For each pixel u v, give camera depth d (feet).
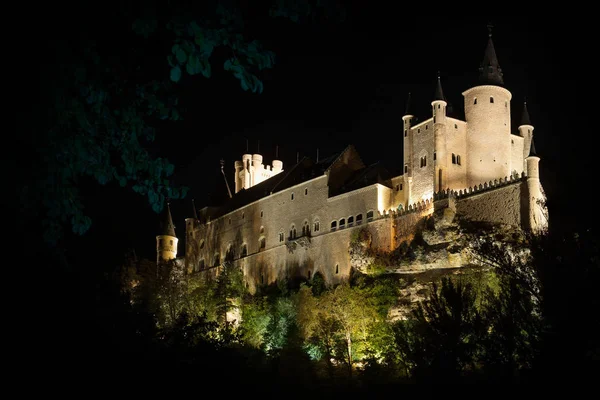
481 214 315.37
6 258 40.01
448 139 340.59
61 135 40.73
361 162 400.26
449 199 324.19
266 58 41.42
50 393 44.70
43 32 38.34
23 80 38.09
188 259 492.54
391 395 122.31
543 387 84.33
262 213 427.33
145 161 44.55
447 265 310.45
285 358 248.32
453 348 101.60
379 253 343.87
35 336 43.09
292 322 331.98
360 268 347.15
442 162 335.67
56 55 39.11
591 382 82.58
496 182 314.14
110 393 51.24
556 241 95.81
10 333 41.75
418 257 320.09
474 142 342.85
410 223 338.54
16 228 39.63
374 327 297.74
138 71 45.01
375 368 183.32
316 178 391.04
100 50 42.80
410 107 359.46
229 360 80.38
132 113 44.34
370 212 356.18
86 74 41.55
